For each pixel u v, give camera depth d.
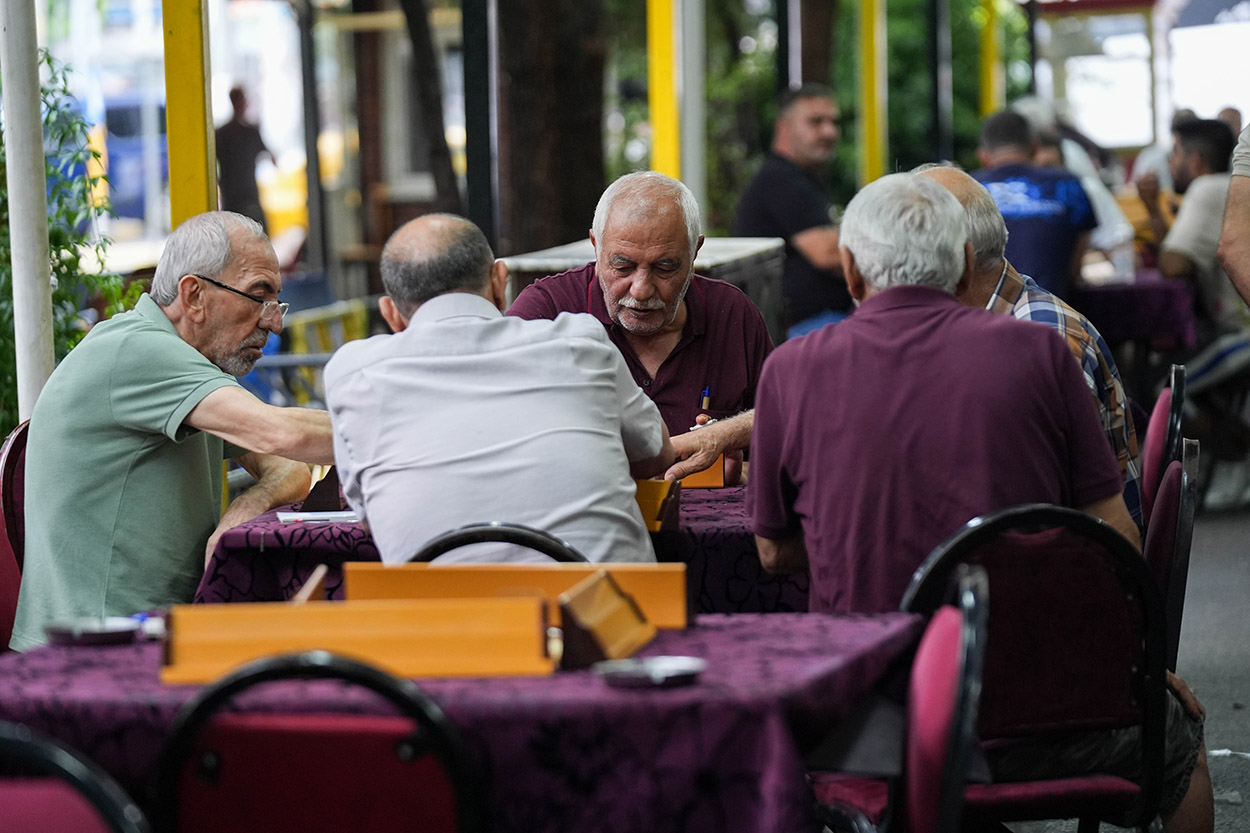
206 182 9.65
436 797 4.02
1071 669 5.25
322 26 35.47
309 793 4.07
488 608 4.46
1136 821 5.50
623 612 4.72
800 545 6.12
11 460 7.36
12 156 8.91
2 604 7.26
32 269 8.97
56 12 38.09
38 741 3.70
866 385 5.59
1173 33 41.66
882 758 4.78
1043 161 19.91
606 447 6.12
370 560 6.67
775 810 4.07
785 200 16.81
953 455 5.48
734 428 7.81
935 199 5.79
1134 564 5.18
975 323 5.63
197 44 9.55
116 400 7.09
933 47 33.41
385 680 3.95
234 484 10.16
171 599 7.23
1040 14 40.31
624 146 39.97
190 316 7.39
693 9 19.08
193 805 4.09
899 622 4.98
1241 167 10.25
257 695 4.18
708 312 8.52
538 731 4.16
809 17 29.28
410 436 5.98
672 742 4.14
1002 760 5.58
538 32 18.23
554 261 12.09
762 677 4.33
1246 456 17.05
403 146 36.12
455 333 6.11
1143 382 16.69
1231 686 10.43
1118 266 21.30
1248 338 16.11
